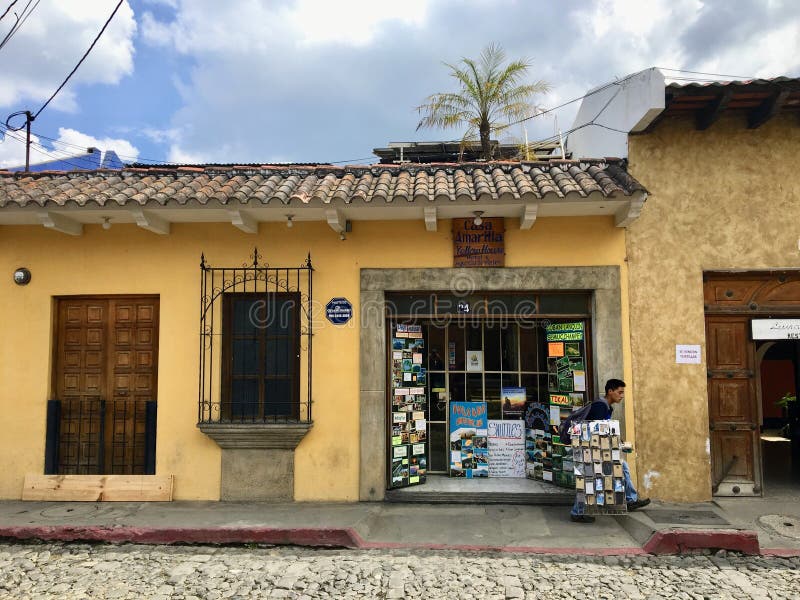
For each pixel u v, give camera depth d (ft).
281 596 14.66
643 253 21.94
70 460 22.65
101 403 22.67
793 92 20.01
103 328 23.08
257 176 22.97
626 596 14.53
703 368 21.62
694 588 14.94
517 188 20.42
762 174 22.06
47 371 22.62
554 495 21.47
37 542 18.44
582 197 19.34
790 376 43.86
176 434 21.99
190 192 20.63
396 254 22.25
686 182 22.13
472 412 24.21
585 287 21.80
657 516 19.45
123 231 22.76
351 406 21.84
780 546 17.47
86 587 15.19
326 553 17.56
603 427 19.27
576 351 22.30
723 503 21.09
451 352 24.72
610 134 24.29
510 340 24.52
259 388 22.34
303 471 21.66
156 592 14.90
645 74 20.77
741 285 22.36
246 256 22.47
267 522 18.94
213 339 22.25
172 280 22.52
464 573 15.90
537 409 23.58
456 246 22.08
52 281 22.81
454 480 23.45
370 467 21.59
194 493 21.79
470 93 48.67
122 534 18.35
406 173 22.59
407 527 19.17
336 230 21.71
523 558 16.90
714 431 21.99
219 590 14.99
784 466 27.61
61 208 20.16
